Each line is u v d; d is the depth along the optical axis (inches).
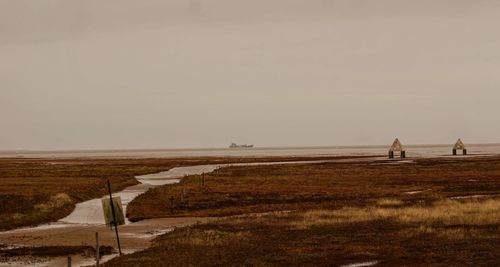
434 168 3919.8
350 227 1430.9
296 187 2571.4
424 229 1365.7
